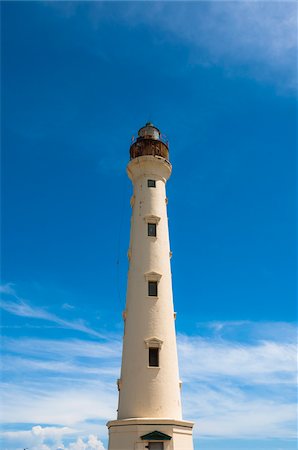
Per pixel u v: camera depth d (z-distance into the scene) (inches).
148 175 1704.0
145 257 1545.3
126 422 1267.2
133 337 1422.2
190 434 1312.7
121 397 1371.8
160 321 1441.9
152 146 1768.0
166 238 1627.7
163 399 1320.1
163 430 1246.9
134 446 1222.3
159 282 1509.6
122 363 1438.2
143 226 1606.8
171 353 1413.6
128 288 1558.8
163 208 1673.2
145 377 1343.5
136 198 1686.8
